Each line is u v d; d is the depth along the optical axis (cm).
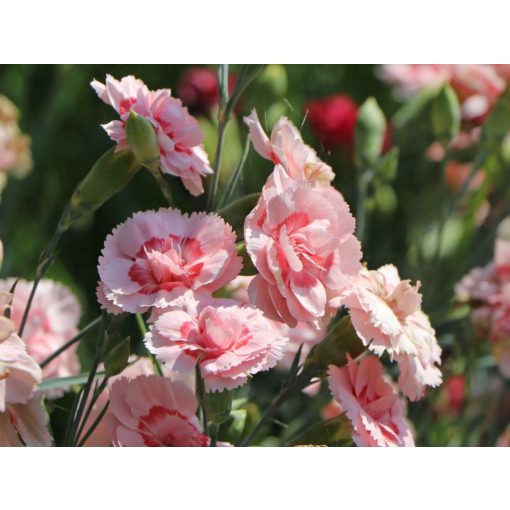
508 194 341
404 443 172
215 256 163
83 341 247
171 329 154
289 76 422
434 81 355
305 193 166
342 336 175
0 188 281
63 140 405
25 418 165
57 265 363
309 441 179
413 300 174
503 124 283
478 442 287
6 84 392
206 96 381
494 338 264
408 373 171
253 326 156
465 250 319
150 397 169
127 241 165
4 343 158
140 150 172
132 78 187
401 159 357
